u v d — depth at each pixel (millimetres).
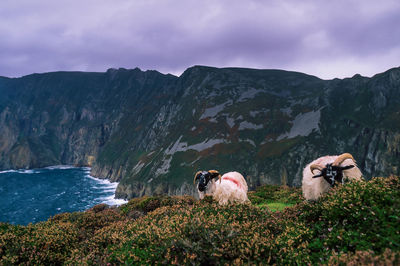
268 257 4953
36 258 7555
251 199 19812
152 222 7219
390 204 5402
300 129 162875
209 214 7285
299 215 7523
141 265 4934
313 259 4906
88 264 5957
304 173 10672
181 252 4992
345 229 5539
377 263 3668
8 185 181125
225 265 4633
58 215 13750
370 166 125625
